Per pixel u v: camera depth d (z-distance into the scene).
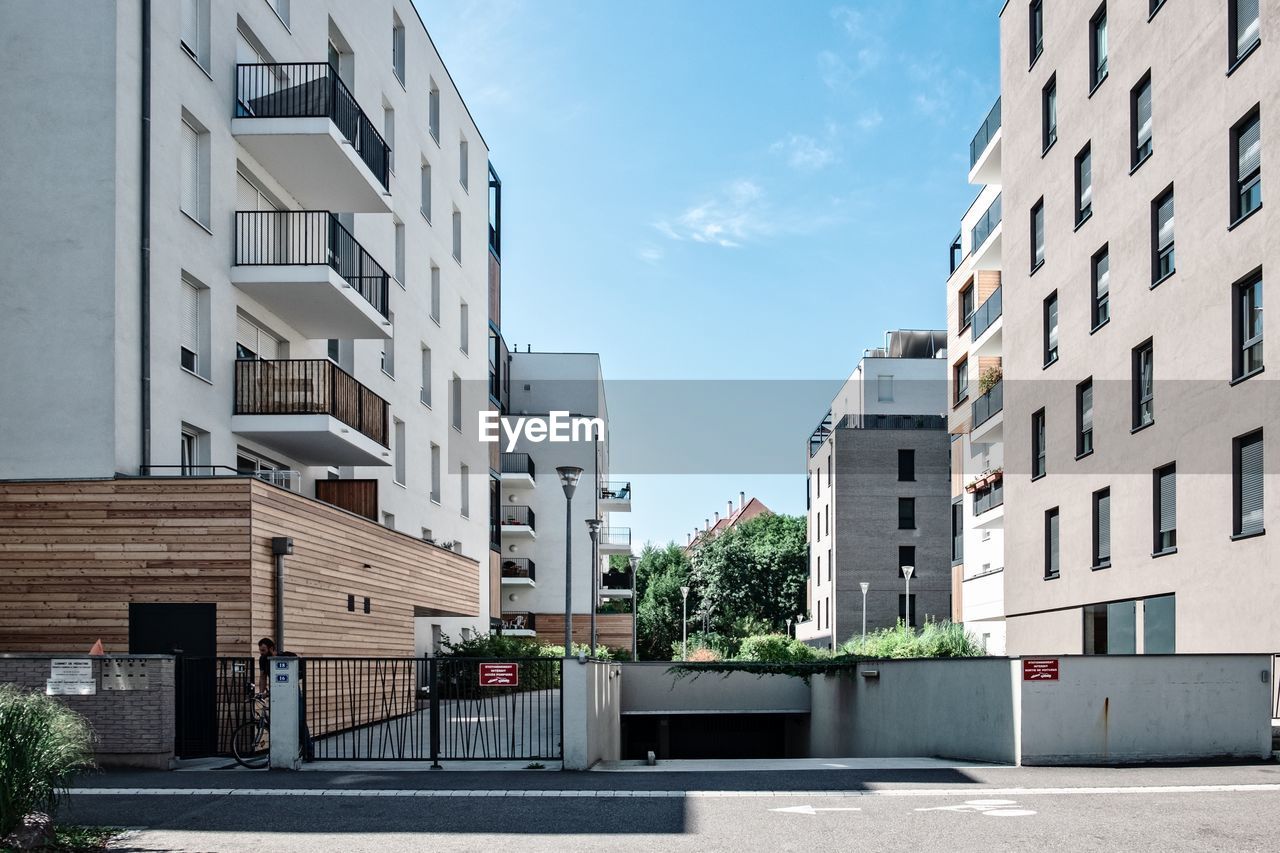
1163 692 12.47
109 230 14.77
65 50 15.04
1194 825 8.34
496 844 7.80
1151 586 19.53
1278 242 15.88
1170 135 19.19
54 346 14.65
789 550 73.75
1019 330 26.38
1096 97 22.22
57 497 14.16
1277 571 15.77
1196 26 18.34
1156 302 19.58
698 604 79.94
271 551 14.66
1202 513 17.88
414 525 27.58
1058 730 12.38
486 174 37.22
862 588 50.66
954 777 11.35
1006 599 26.83
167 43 16.19
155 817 8.88
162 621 13.98
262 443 19.11
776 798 9.83
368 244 24.50
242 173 19.11
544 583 49.72
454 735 12.88
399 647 20.50
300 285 18.27
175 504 14.10
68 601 14.03
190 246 16.69
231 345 18.06
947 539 53.72
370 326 21.03
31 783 7.43
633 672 24.78
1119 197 21.08
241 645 13.90
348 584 17.73
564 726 12.17
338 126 19.22
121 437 14.66
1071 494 23.14
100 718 11.99
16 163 14.94
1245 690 12.50
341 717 12.79
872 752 19.36
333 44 23.66
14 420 14.59
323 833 8.21
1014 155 27.00
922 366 56.44
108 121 14.93
